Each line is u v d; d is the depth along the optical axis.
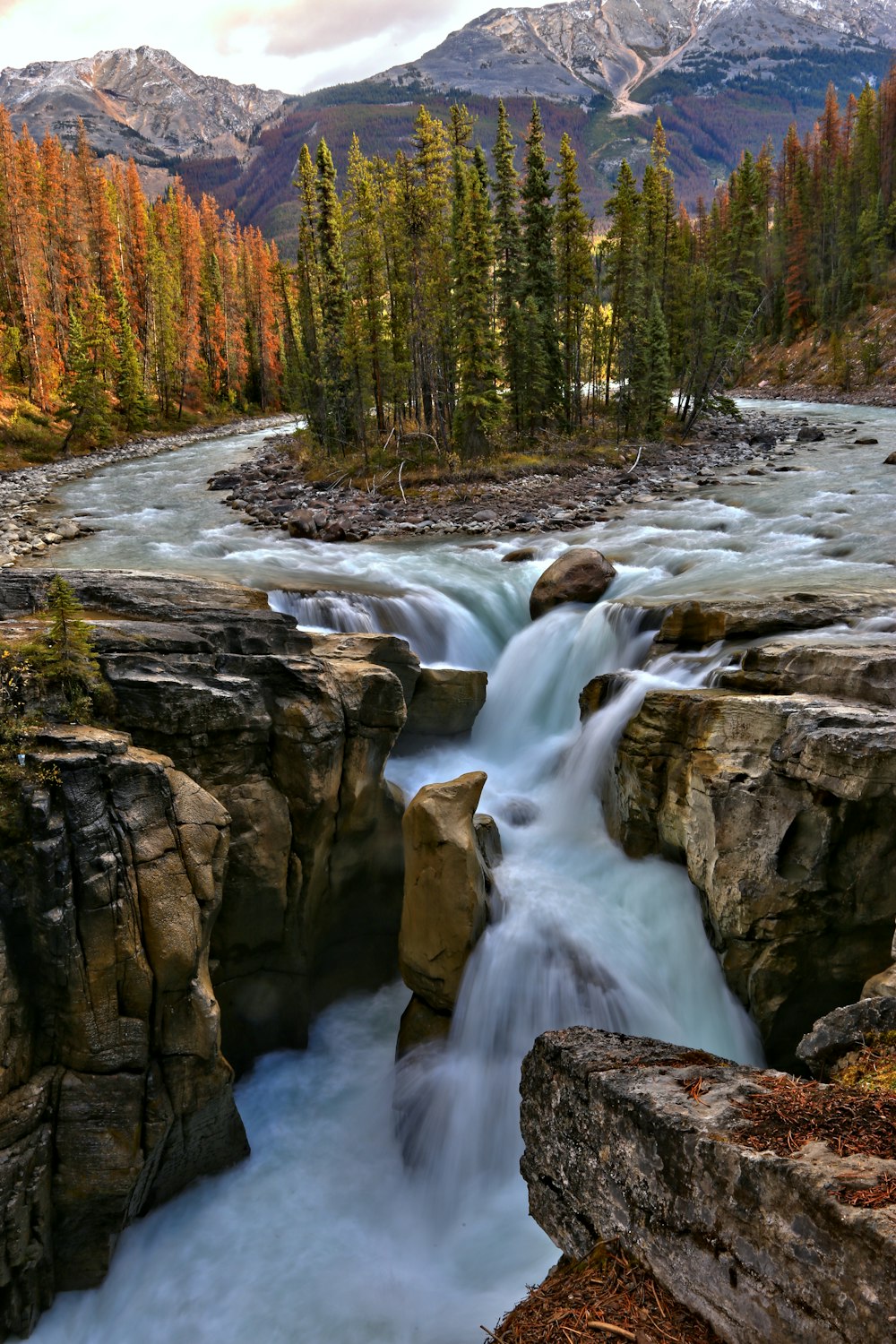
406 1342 6.70
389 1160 8.70
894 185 102.12
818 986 8.69
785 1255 3.38
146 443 62.59
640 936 10.04
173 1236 7.87
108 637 9.45
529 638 17.25
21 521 29.27
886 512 25.22
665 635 14.34
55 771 7.06
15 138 73.12
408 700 13.24
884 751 7.86
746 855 8.87
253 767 9.37
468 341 40.28
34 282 64.00
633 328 53.00
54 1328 7.17
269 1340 6.98
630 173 55.34
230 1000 9.36
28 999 7.02
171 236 93.25
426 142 44.22
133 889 7.28
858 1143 3.59
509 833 12.01
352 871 10.71
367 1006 10.72
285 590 17.55
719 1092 4.26
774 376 89.69
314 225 55.19
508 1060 8.71
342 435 45.28
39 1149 6.88
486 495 33.78
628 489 34.31
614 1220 4.40
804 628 13.34
